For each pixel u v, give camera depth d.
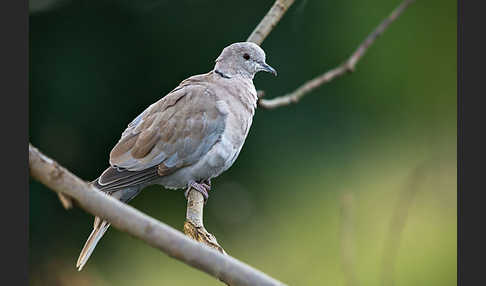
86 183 3.65
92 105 13.57
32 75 13.36
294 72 14.18
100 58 13.71
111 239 12.63
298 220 13.12
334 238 12.25
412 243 11.45
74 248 12.79
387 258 7.58
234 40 14.03
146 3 13.94
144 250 12.42
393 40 14.48
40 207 12.72
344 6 14.37
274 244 12.70
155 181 8.05
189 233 6.61
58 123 13.36
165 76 14.01
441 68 14.55
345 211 6.64
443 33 14.59
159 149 7.91
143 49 13.92
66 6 13.61
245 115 8.29
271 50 14.05
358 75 14.32
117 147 7.99
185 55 14.03
